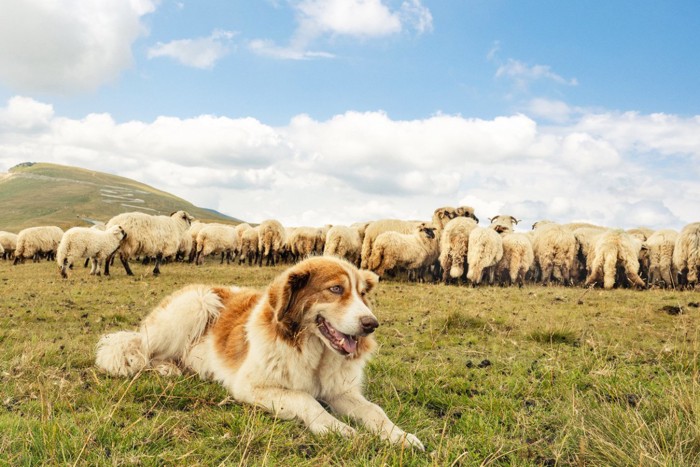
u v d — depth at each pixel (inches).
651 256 739.4
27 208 4594.0
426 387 186.5
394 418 154.7
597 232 853.2
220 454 122.4
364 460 118.3
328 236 858.1
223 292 211.2
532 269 796.6
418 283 692.1
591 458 125.0
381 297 484.1
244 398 159.6
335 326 149.8
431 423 154.5
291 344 154.8
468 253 673.0
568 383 193.2
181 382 175.3
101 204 5017.2
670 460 113.0
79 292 480.4
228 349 179.0
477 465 122.7
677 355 241.0
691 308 423.5
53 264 963.3
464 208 856.3
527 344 277.7
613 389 179.5
